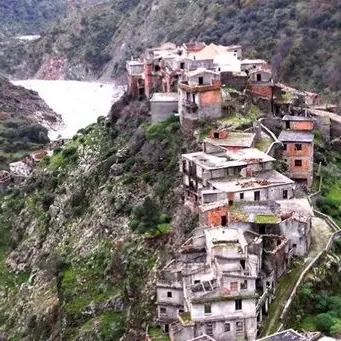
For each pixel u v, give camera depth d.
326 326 106.25
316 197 148.88
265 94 187.62
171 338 107.50
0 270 198.62
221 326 104.00
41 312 159.62
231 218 121.94
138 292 135.88
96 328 136.00
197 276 109.06
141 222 151.62
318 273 117.38
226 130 156.62
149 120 194.00
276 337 92.44
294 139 154.75
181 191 150.62
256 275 106.38
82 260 165.75
